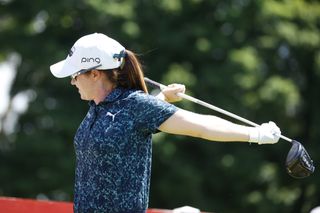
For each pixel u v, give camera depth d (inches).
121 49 468.8
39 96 2039.9
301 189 2119.8
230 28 2113.7
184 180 1962.4
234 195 2062.0
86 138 458.6
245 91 1999.3
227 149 2049.7
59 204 668.1
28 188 1990.7
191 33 2039.9
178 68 1962.4
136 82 468.8
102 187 451.2
